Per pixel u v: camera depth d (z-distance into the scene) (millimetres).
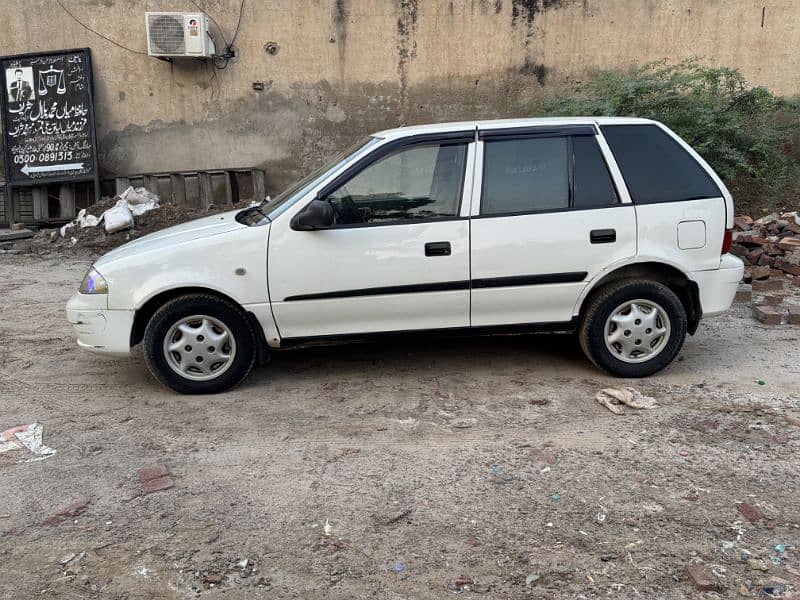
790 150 10289
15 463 3861
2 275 8891
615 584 2789
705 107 8953
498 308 4734
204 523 3260
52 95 11258
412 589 2791
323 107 11398
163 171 11648
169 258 4543
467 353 5574
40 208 11531
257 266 4547
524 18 10953
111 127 11516
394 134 4723
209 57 11188
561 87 11109
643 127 4859
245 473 3715
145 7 11102
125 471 3758
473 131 4707
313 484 3592
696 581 2760
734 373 5059
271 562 2969
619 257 4711
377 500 3432
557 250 4668
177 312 4566
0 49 11266
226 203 11469
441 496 3457
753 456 3793
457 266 4621
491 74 11156
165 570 2928
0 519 3314
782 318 6320
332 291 4598
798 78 10805
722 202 4824
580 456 3830
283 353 5645
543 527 3180
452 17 11008
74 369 5379
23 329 6480
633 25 10891
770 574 2832
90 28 11180
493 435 4113
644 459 3783
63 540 3145
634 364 4887
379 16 11070
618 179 4738
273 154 11578
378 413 4457
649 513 3271
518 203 4688
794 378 4945
